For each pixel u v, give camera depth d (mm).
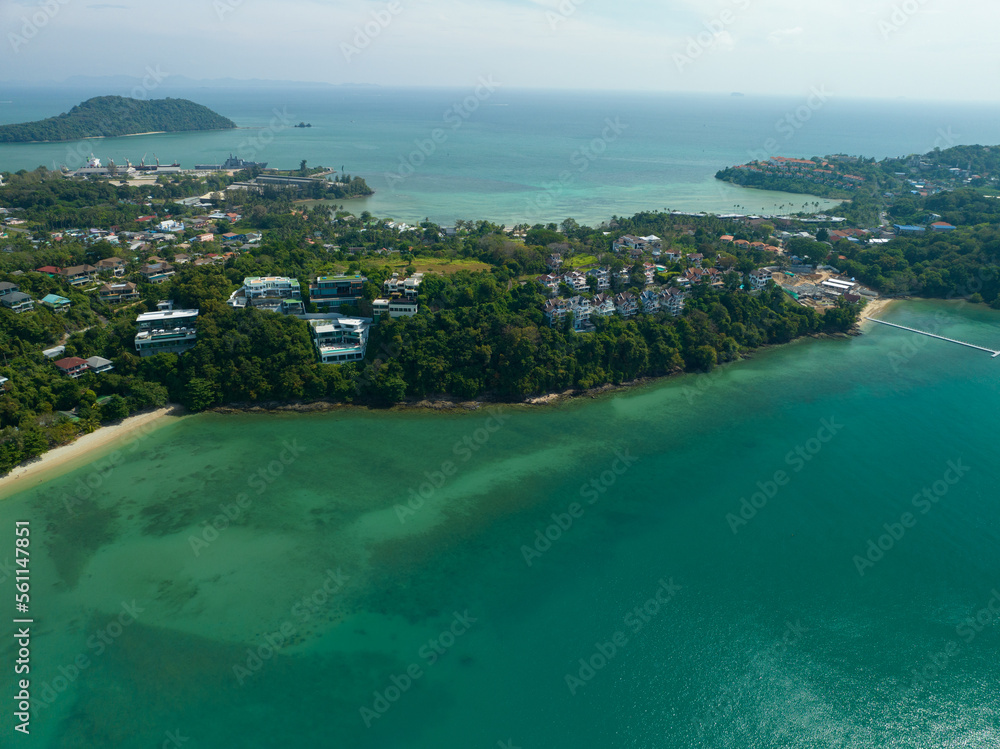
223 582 75188
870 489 95125
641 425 113500
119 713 59781
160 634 68000
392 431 108312
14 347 112062
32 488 89750
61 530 82000
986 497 93188
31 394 100188
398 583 76250
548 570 78750
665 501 92188
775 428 112938
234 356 113750
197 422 108188
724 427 113125
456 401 118125
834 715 61469
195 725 58938
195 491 90688
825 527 86812
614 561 80312
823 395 126000
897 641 69375
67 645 66312
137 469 95188
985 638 69812
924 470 100125
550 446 105875
